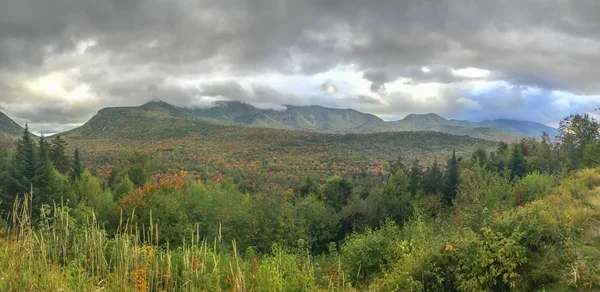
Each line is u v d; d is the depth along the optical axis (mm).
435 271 6508
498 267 5992
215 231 21172
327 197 40094
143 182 51031
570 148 37750
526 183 19641
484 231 6691
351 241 12320
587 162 24609
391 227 14352
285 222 23578
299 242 13000
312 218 26547
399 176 38406
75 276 5188
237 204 26516
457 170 38906
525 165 36375
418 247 8297
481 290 5809
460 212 11562
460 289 6133
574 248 5766
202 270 5949
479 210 8766
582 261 5355
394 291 6770
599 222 7008
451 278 6398
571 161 33688
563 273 5398
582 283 5133
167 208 18750
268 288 5969
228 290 5910
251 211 24703
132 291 4922
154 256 6145
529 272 5828
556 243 6141
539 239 6301
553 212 7508
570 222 6984
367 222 27391
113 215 18672
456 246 6570
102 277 5484
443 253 6652
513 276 5766
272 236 22547
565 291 5160
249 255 13188
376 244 10492
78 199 32156
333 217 27906
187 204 22500
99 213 18875
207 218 22531
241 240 22594
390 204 30391
